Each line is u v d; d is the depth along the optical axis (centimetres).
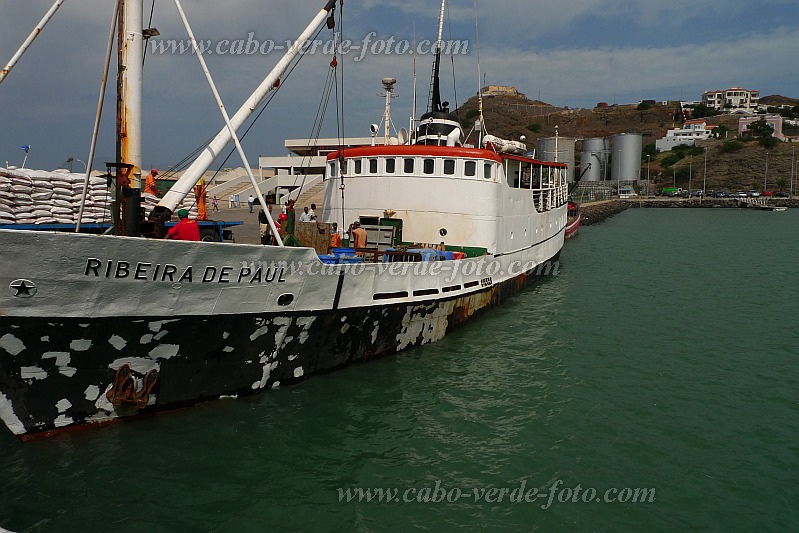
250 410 1052
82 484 802
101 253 841
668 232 5744
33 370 852
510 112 18550
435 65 2066
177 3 985
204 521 755
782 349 1600
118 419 948
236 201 4956
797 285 2636
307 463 905
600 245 4459
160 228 1026
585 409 1159
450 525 774
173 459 880
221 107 1016
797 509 835
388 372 1305
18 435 868
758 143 14000
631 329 1795
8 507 745
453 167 1669
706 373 1395
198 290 958
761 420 1129
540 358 1466
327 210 1866
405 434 1018
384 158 1705
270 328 1084
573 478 901
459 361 1412
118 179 951
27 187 1555
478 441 1006
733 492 875
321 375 1231
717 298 2319
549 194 2697
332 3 1244
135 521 743
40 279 811
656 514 816
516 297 2183
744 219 7881
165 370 972
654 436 1051
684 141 16250
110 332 895
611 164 13462
